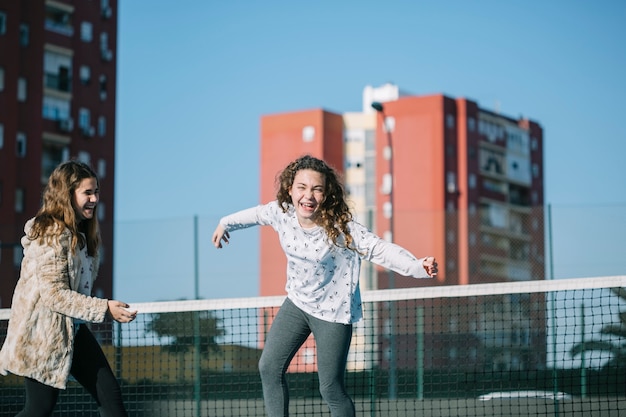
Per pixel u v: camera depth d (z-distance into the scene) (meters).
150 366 12.36
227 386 13.07
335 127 59.66
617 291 9.40
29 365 4.61
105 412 4.80
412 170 58.31
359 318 4.95
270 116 60.03
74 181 4.77
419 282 18.44
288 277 4.97
